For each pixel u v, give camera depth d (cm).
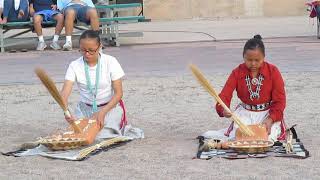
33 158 1386
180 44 3362
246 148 1352
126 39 3697
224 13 4884
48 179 1230
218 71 2500
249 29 3969
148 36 3800
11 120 1812
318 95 2012
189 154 1388
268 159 1320
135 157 1373
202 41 3447
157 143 1499
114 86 1539
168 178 1212
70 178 1231
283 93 1451
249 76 1460
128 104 1984
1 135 1633
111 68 1537
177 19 4888
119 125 1557
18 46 3584
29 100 2103
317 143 1453
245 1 4891
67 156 1377
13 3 3350
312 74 2378
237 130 1428
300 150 1369
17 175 1260
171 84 2286
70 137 1435
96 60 1542
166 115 1820
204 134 1512
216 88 2152
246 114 1477
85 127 1463
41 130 1686
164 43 3438
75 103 2020
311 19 4481
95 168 1296
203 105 1939
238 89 1477
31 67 2773
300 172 1226
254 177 1200
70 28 3269
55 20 3325
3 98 2144
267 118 1452
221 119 1747
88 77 1539
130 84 2314
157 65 2711
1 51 3334
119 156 1384
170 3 4869
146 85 2288
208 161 1321
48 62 2902
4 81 2455
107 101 1557
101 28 3466
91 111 1561
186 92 2142
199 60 2794
